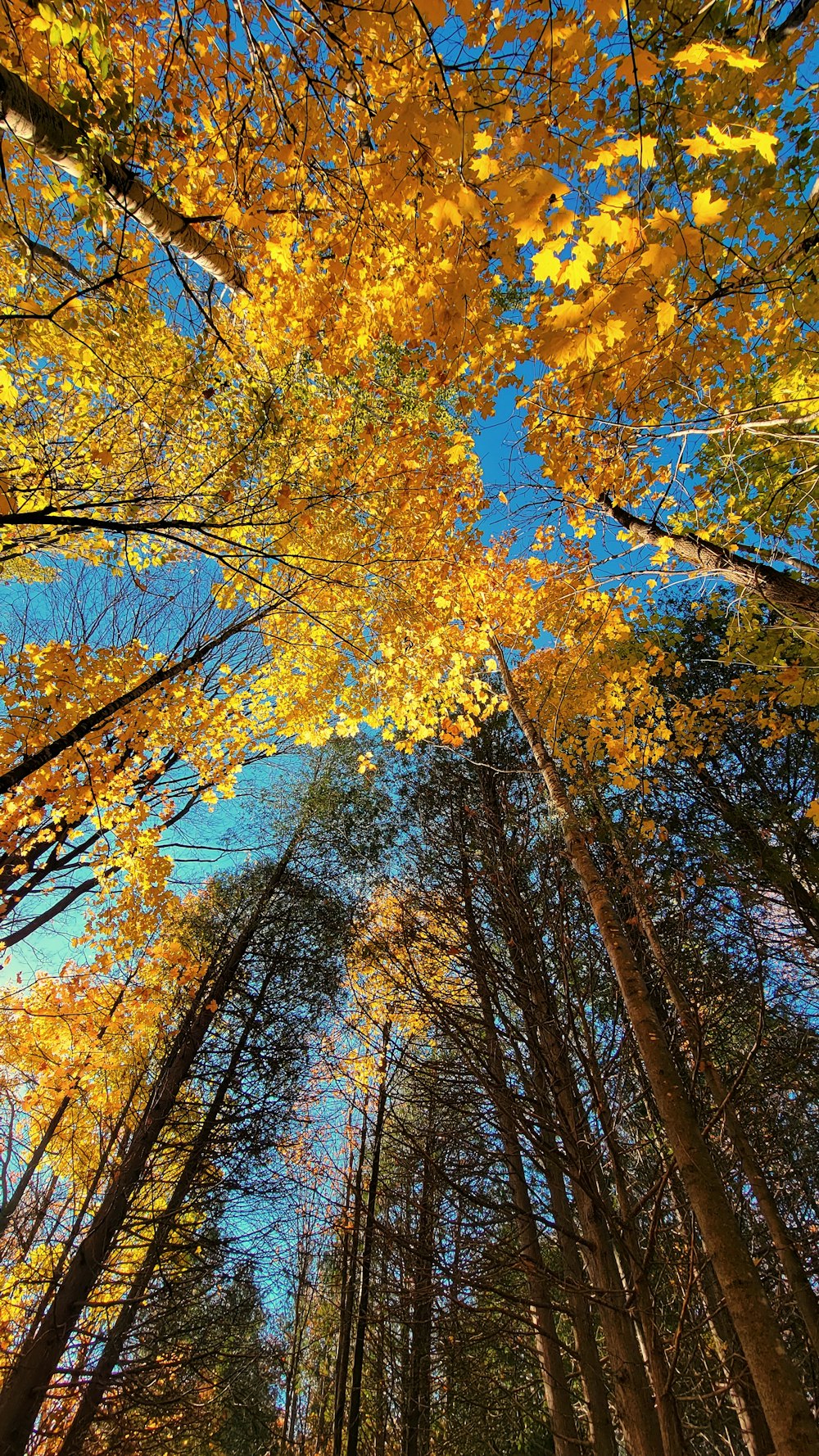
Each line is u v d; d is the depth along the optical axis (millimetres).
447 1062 5168
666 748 5609
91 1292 5902
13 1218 6230
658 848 6785
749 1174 4762
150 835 5441
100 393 4566
